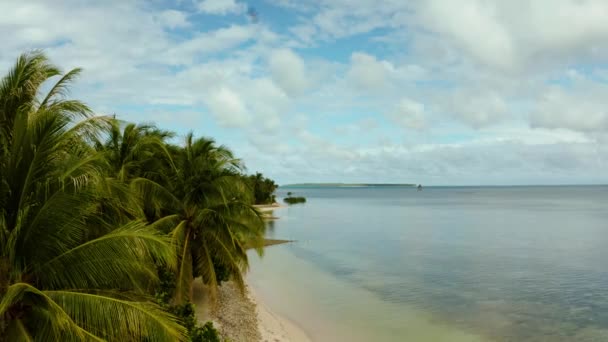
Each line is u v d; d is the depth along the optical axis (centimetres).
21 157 823
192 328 1379
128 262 838
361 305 2488
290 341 1861
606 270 3409
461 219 8194
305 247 4750
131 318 793
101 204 1036
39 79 932
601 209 11012
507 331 2058
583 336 1980
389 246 4806
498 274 3309
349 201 17600
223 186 1800
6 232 819
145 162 1794
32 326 790
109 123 930
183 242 1708
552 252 4309
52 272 835
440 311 2362
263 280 3133
